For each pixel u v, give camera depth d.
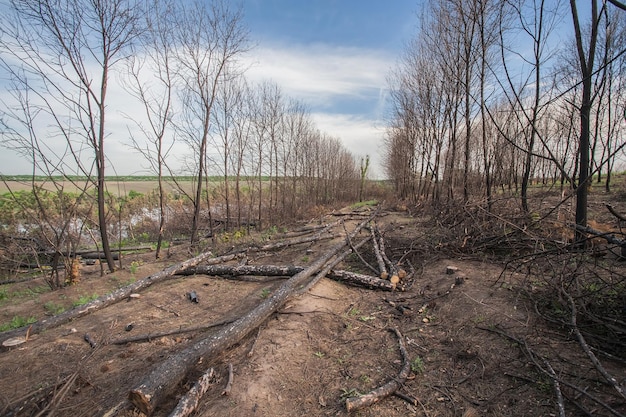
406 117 22.20
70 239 7.82
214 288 6.69
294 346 3.99
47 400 2.96
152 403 2.86
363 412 2.93
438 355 3.74
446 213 9.71
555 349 3.41
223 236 12.84
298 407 3.02
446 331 4.22
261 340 4.17
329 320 4.76
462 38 11.79
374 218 16.48
